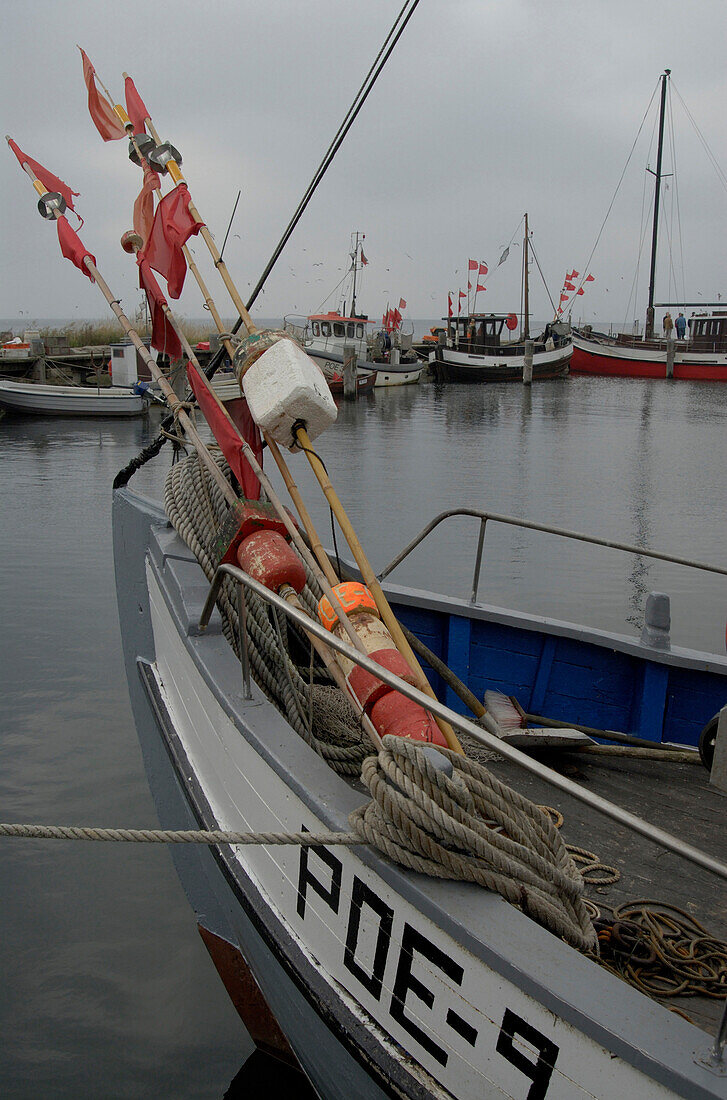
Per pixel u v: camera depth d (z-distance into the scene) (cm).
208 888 351
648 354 5459
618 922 271
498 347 5172
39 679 747
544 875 223
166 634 405
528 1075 192
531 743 391
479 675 475
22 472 1878
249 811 299
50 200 454
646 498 1783
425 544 1347
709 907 292
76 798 555
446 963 207
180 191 410
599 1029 176
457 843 209
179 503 414
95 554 1175
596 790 373
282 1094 347
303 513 328
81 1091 346
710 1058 169
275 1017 307
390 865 220
